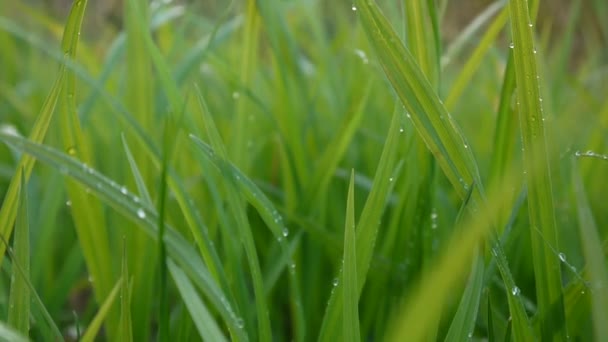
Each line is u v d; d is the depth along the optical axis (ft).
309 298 1.60
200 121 1.96
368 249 1.17
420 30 1.24
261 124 2.34
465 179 1.09
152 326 1.74
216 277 1.24
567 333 1.14
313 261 1.62
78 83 2.45
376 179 1.16
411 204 1.38
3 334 0.93
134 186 1.57
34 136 1.17
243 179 1.24
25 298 1.13
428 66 1.26
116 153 1.95
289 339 1.77
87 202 1.39
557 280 1.13
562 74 2.35
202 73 2.56
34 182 1.79
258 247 1.84
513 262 1.53
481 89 2.59
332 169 1.60
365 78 2.12
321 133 2.30
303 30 3.09
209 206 1.84
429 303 0.89
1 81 3.25
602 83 2.72
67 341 1.65
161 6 2.08
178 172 1.80
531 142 1.08
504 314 1.48
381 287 1.50
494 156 1.35
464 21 5.21
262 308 1.19
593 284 1.00
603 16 3.58
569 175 1.69
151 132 1.61
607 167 1.88
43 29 4.08
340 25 2.96
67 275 1.62
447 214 1.58
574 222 1.61
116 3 4.29
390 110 1.92
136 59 1.62
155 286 1.67
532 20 1.17
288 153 1.67
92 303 1.68
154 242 1.45
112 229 1.69
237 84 1.68
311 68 2.68
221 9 3.19
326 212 1.84
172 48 2.03
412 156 1.36
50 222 1.59
